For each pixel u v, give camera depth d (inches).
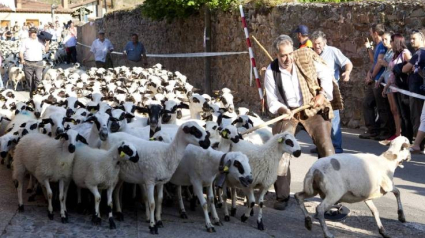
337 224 304.8
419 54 431.2
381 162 287.3
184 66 910.4
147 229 285.0
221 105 459.8
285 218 313.0
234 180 292.4
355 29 559.2
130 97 472.7
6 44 1486.2
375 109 518.0
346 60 393.7
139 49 851.4
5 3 1386.6
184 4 788.0
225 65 764.6
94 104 400.8
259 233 286.2
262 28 670.5
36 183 323.0
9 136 367.9
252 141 352.5
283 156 320.2
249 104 701.9
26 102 471.2
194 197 323.0
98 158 282.8
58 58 1432.1
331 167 273.3
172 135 334.0
